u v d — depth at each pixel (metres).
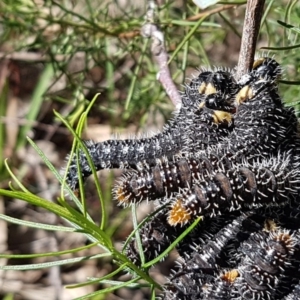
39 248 0.65
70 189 0.28
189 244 0.28
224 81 0.28
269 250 0.26
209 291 0.27
